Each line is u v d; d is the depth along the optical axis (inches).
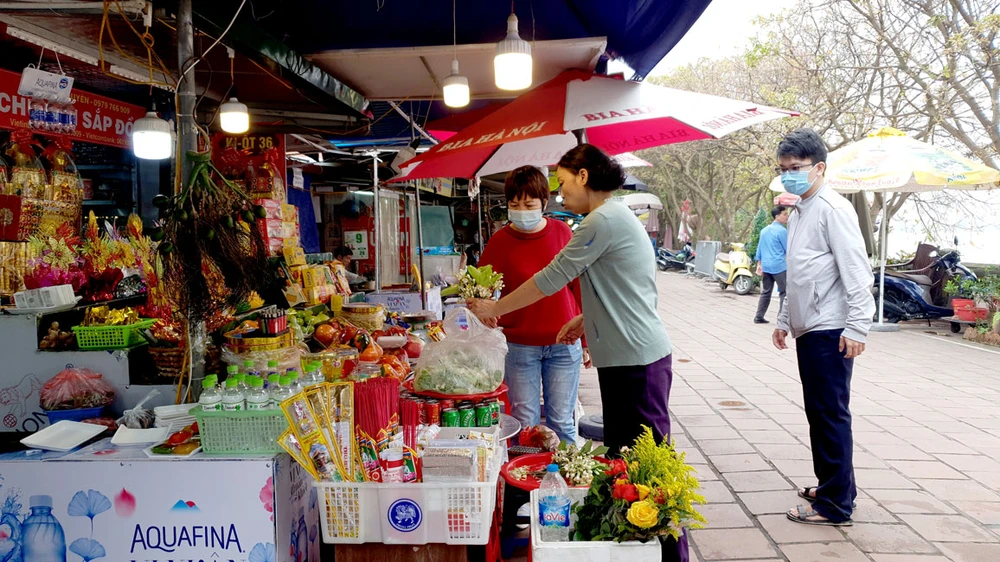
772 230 433.7
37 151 155.0
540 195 156.0
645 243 114.0
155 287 128.1
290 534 104.3
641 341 112.0
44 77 134.3
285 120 183.3
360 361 151.0
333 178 338.3
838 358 142.6
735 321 493.7
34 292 119.1
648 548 86.7
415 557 100.1
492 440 114.7
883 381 288.7
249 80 157.3
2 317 117.0
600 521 92.8
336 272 217.8
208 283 106.7
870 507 157.2
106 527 98.8
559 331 152.1
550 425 160.7
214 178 114.5
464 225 545.3
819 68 558.9
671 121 191.2
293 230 193.6
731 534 144.0
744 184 945.5
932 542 139.4
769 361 338.0
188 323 115.6
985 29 412.5
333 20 166.7
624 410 113.8
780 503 160.4
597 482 96.3
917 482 172.7
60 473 98.3
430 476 99.0
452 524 98.7
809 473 179.9
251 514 97.6
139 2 104.7
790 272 146.3
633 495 89.3
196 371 116.4
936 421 227.8
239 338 126.3
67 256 131.8
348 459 101.7
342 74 183.6
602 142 206.2
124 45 134.3
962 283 420.8
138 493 98.0
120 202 192.7
